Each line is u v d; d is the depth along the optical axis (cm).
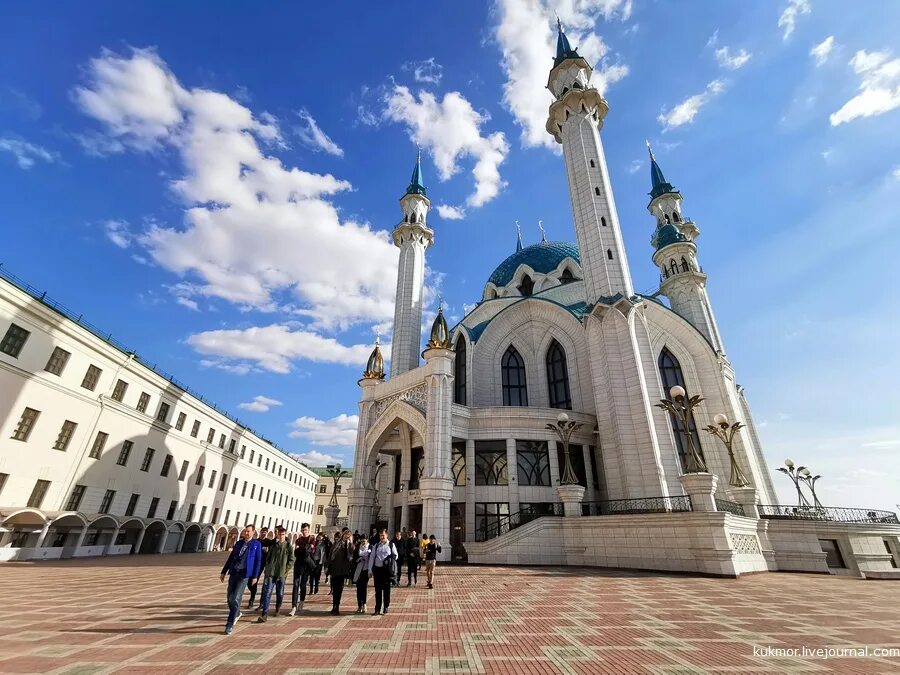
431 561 1614
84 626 965
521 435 3150
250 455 5994
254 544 975
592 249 3600
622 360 3127
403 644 843
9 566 2384
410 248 4988
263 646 821
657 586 1644
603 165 3922
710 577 1912
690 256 4578
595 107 4194
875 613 1167
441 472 2792
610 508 2895
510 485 3019
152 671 675
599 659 756
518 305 4178
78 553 3216
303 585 1259
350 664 720
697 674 682
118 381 3678
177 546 4456
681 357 3822
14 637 863
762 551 2364
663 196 5294
